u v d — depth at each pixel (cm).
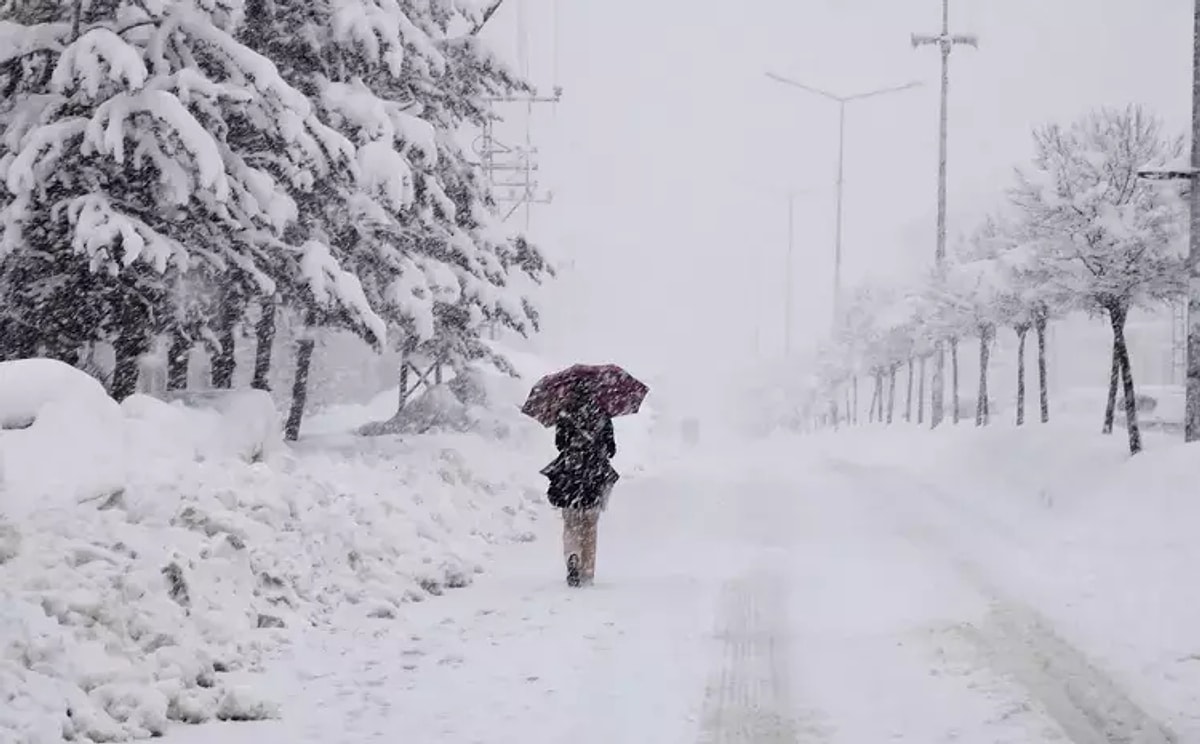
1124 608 2158
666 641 2012
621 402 2609
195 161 3322
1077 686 1681
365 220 4459
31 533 1883
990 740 1455
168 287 3922
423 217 4653
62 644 1556
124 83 3394
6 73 3609
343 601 2267
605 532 3544
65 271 3691
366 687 1719
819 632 2075
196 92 3459
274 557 2206
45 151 3384
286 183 4022
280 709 1596
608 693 1683
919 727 1511
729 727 1517
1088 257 4431
